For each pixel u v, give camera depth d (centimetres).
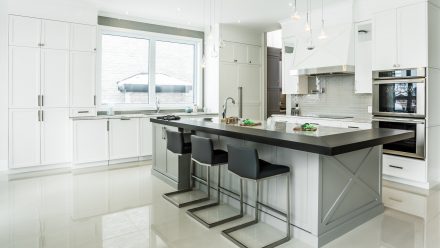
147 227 299
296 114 663
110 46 618
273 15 605
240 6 549
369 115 541
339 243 266
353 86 566
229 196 361
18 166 497
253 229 294
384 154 462
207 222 309
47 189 417
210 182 398
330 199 271
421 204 358
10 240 268
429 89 418
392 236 278
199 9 569
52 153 524
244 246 257
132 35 635
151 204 362
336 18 539
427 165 418
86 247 257
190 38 710
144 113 652
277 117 648
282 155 292
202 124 380
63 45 524
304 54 588
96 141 550
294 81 627
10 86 486
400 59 438
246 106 730
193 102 737
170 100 702
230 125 368
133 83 650
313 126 324
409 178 434
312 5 534
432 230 289
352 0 505
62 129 532
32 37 498
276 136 269
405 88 436
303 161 270
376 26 464
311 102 641
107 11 586
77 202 367
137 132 594
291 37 621
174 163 427
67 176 485
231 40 695
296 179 277
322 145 221
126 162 587
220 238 276
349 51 516
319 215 260
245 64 722
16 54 488
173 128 433
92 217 322
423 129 416
